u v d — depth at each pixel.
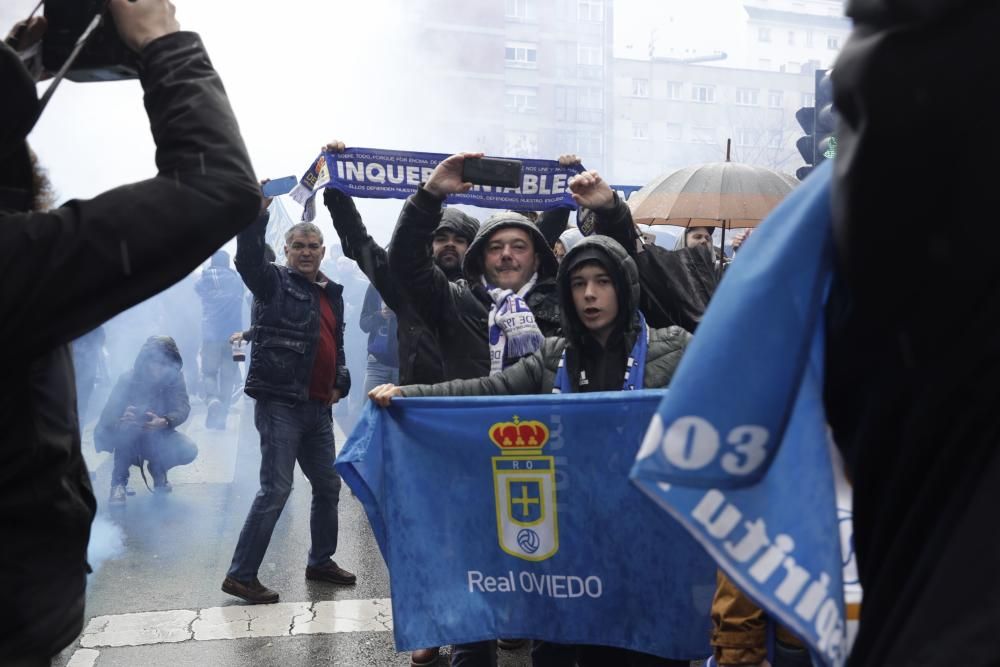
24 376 1.46
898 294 1.18
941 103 1.08
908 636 1.10
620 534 2.99
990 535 1.07
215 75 1.67
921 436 1.20
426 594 3.12
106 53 1.72
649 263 4.02
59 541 1.53
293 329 5.60
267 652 4.67
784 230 1.30
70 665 4.48
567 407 3.04
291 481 5.57
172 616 5.17
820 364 1.40
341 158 5.09
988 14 1.07
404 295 4.49
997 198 1.09
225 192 1.54
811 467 1.39
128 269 1.44
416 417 3.17
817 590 1.38
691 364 1.28
